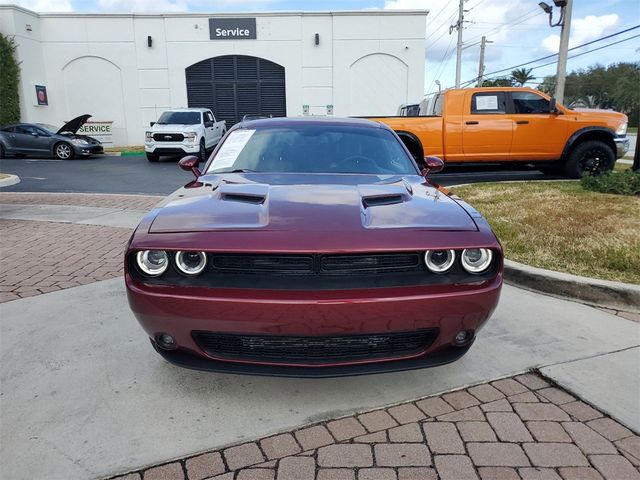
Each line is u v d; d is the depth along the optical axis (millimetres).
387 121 9766
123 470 2164
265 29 22609
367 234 2418
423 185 3404
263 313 2289
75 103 23250
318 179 3371
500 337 3441
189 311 2342
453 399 2711
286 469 2174
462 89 9961
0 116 20641
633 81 71812
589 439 2367
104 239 6176
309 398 2725
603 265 4633
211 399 2709
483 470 2168
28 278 4660
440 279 2434
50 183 11922
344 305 2285
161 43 22703
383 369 2469
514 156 10008
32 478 2109
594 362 3086
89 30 22562
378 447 2320
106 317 3762
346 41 22734
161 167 15367
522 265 4547
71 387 2807
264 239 2361
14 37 20828
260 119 4465
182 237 2412
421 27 22609
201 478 2117
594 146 10109
